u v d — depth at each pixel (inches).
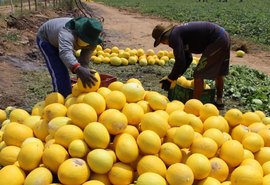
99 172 143.9
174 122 166.4
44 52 232.5
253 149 166.6
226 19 1087.0
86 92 176.7
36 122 176.6
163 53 509.0
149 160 147.0
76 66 182.1
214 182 146.1
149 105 175.2
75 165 140.9
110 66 477.4
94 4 1859.0
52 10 960.3
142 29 905.5
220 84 307.1
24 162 147.9
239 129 175.9
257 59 587.8
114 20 1101.1
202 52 277.6
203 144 153.1
